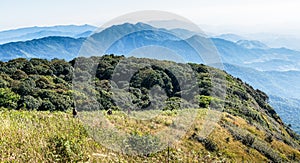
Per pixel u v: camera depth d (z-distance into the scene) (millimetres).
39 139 7309
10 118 9992
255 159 14305
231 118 20312
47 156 6176
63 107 15102
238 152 13836
